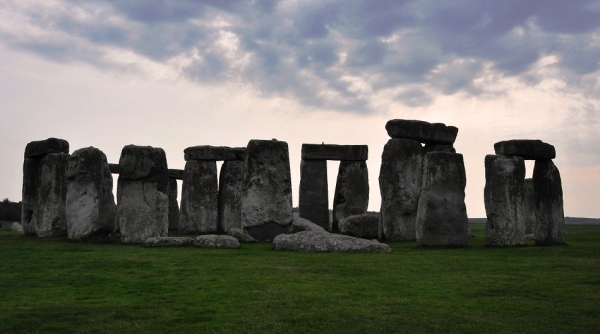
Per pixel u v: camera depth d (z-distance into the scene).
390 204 24.05
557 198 21.31
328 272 14.09
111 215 20.73
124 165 20.28
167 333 9.45
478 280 13.34
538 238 21.34
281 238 18.41
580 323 10.16
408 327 9.88
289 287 12.40
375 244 17.88
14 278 13.30
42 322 9.96
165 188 20.77
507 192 19.86
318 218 32.38
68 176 21.06
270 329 9.67
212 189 32.50
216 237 19.06
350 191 32.03
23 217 24.97
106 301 11.23
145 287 12.40
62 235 22.95
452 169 20.03
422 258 16.44
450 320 10.24
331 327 9.82
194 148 32.56
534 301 11.51
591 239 24.09
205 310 10.65
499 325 10.02
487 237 20.06
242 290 12.10
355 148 32.28
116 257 16.16
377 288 12.44
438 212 19.75
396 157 24.31
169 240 18.89
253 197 22.92
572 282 13.16
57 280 13.09
